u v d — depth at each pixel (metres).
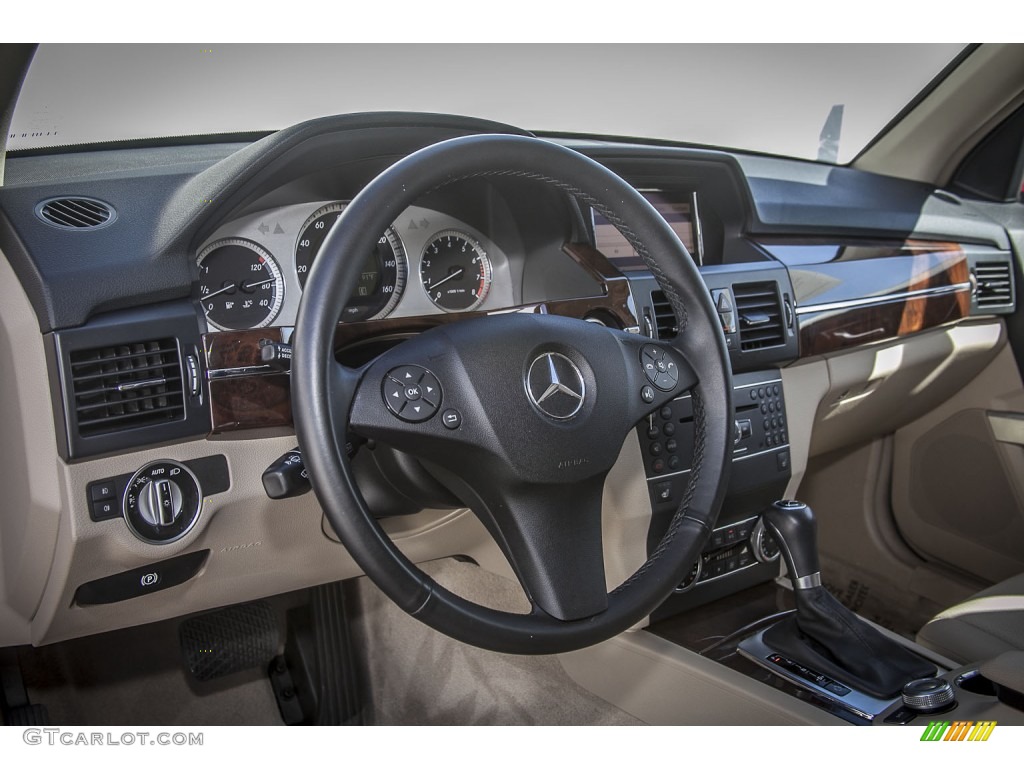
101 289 0.97
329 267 0.79
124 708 1.48
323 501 0.77
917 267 1.73
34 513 1.01
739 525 1.43
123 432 0.98
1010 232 1.94
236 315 1.20
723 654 1.23
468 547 1.43
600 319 1.26
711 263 1.64
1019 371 1.86
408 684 1.57
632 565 1.29
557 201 1.29
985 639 1.17
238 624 1.58
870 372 1.66
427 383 0.85
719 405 1.00
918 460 2.00
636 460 1.24
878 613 2.05
